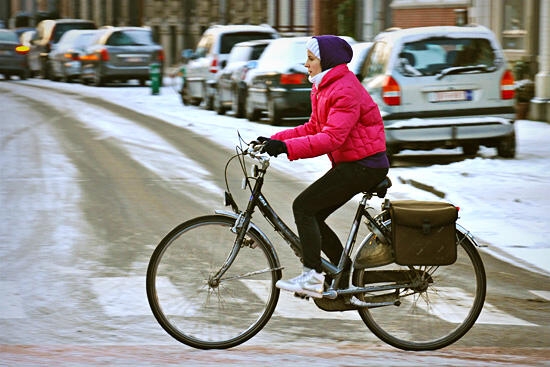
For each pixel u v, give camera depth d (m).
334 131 15.94
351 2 100.50
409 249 16.34
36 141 50.59
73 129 57.28
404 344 16.80
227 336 16.72
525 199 32.19
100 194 34.00
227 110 71.62
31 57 123.06
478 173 37.75
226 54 72.69
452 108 40.53
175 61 159.62
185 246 16.67
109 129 57.53
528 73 65.75
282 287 16.52
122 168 40.72
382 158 16.47
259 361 15.56
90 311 19.19
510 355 16.34
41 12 184.12
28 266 23.09
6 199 32.78
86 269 22.83
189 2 155.62
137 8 172.88
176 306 16.66
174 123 61.91
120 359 15.57
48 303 19.77
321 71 16.28
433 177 36.78
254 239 16.73
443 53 40.78
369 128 16.34
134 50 101.06
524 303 20.44
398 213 16.33
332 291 16.59
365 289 16.67
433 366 15.38
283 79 56.94
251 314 16.78
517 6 72.12
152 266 16.61
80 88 100.25
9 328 17.92
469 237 16.67
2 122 61.19
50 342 17.00
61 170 39.97
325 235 16.84
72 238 26.45
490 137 41.22
